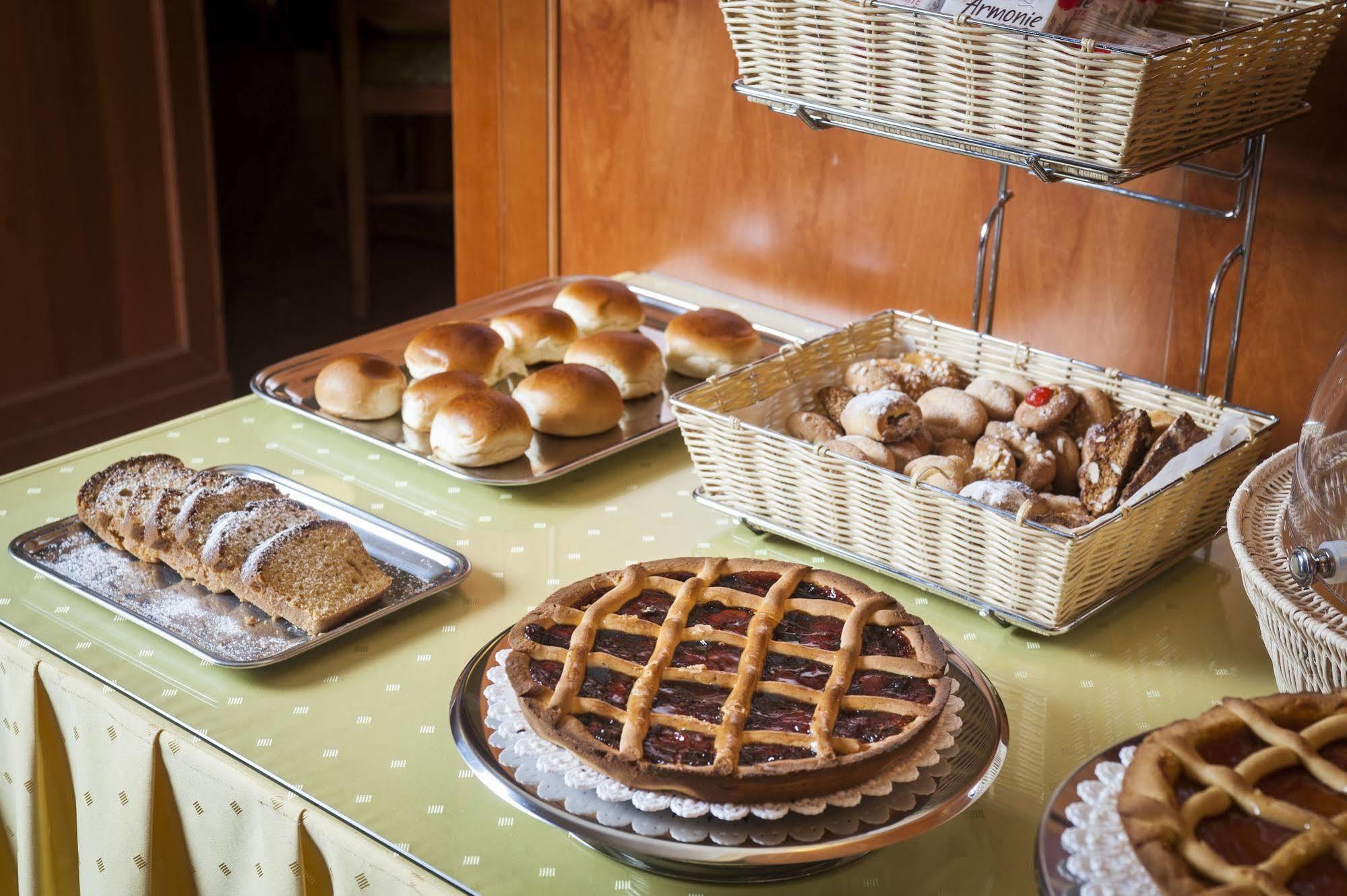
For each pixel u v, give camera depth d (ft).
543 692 2.38
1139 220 3.88
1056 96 2.83
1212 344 3.77
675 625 2.56
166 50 8.66
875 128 3.28
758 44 3.43
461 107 5.74
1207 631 3.04
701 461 3.38
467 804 2.48
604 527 3.47
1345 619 2.31
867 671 2.49
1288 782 1.91
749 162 4.84
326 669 2.86
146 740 2.65
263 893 2.58
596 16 5.07
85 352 8.93
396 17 10.78
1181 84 2.77
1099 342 4.11
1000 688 2.81
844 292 4.75
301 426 4.02
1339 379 2.67
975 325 4.06
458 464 3.67
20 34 8.02
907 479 2.88
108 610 3.06
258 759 2.57
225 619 2.98
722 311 4.46
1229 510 2.63
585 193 5.43
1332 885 1.71
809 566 2.82
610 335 4.24
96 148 8.59
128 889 2.80
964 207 4.28
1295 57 3.05
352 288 11.27
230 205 13.23
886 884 2.29
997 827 2.42
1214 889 1.66
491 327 4.45
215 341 9.62
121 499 3.28
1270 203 3.59
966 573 2.97
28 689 2.88
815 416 3.49
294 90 13.30
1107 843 1.84
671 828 2.18
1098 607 2.98
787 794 2.21
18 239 8.36
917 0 3.04
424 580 3.15
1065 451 3.40
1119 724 2.70
